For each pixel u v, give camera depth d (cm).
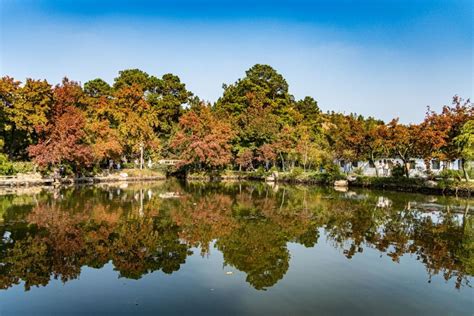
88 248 1342
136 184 4347
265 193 3356
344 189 3841
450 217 2033
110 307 847
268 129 5759
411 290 954
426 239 1504
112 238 1492
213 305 856
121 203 2503
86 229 1650
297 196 3102
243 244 1416
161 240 1468
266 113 6316
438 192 3244
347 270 1109
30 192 3172
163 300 884
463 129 3081
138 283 996
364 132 4191
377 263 1180
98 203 2486
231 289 953
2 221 1816
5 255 1247
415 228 1722
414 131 3541
